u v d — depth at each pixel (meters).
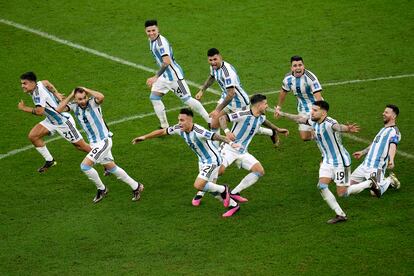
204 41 67.31
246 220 42.75
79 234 42.16
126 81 61.12
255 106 43.16
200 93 52.66
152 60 64.38
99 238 41.69
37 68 63.41
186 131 42.00
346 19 70.19
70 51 66.06
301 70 48.03
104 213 44.16
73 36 68.56
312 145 50.94
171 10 73.06
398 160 48.25
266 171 47.97
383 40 66.12
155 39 52.09
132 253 40.19
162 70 51.28
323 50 65.00
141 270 38.69
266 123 44.06
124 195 46.06
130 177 45.84
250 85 59.91
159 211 44.12
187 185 46.81
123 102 57.94
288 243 40.34
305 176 47.16
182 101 55.84
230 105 50.22
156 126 54.38
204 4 74.06
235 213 43.50
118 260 39.66
